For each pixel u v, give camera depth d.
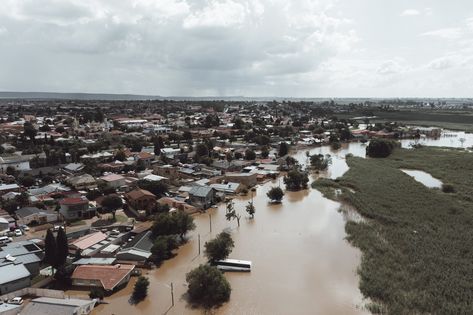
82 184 106.62
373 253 64.94
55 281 56.84
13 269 55.34
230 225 83.19
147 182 105.06
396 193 104.31
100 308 50.25
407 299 49.78
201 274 52.25
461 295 50.44
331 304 50.84
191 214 91.31
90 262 60.38
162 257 64.56
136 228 76.75
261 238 75.00
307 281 57.28
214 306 50.66
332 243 72.06
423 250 64.69
